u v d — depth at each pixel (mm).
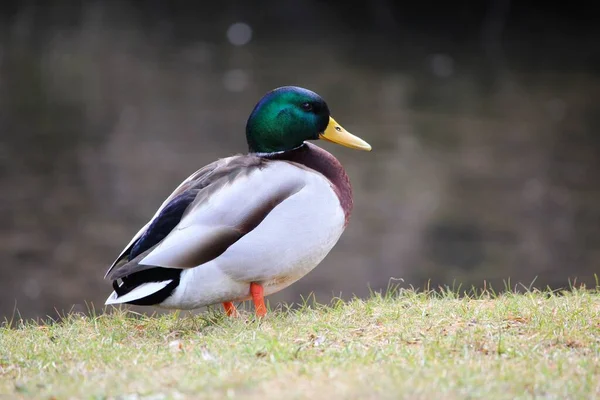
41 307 13000
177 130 23031
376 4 37125
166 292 5855
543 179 19359
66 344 5594
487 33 35031
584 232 16531
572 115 24500
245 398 4164
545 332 5371
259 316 6023
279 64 29953
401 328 5527
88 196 17906
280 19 37312
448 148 21734
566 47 32969
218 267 5855
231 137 22531
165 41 33250
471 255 15672
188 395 4293
